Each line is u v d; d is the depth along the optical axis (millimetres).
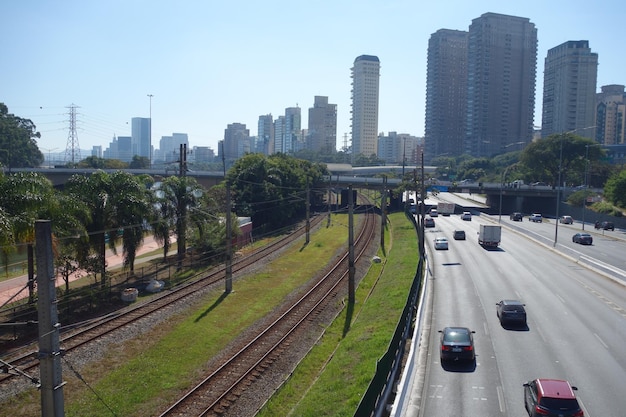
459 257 54281
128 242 43094
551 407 17344
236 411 21953
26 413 21438
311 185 110938
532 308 33406
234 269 49156
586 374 22469
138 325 31922
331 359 27938
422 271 42250
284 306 37969
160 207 50812
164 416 21078
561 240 69125
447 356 23453
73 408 21641
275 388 24500
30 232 30250
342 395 21688
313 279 47250
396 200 122125
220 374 25453
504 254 56344
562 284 40656
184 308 36031
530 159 129875
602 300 35500
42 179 33625
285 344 30000
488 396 20312
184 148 55250
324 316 36219
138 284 42531
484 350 25547
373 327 30812
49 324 14656
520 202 124688
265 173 82875
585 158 120500
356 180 118812
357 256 58625
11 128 137750
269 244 66000
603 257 54594
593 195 104938
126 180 42938
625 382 21594
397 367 22875
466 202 145125
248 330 32375
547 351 25328
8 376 23906
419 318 29016
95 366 25953
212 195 71312
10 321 31906
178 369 25969
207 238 54344
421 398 20172
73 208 36062
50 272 14633
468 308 33531
